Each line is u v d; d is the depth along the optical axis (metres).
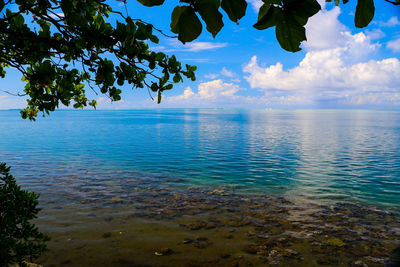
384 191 14.30
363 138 48.06
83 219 9.59
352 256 7.17
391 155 28.59
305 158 26.47
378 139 46.12
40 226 8.88
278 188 14.80
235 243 7.88
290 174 18.81
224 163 23.16
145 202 11.79
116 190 13.81
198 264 6.71
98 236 8.20
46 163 22.09
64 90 2.56
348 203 12.06
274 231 8.80
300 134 56.75
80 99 3.19
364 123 107.19
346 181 16.73
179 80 2.37
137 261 6.81
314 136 52.09
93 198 12.29
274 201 12.28
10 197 3.30
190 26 0.69
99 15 1.96
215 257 7.07
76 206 11.05
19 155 26.53
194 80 2.42
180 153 29.28
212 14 0.68
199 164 22.53
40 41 2.15
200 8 0.67
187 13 0.68
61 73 2.50
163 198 12.49
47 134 53.22
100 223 9.26
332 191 14.25
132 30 1.85
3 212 3.23
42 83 2.29
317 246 7.73
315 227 9.17
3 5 1.84
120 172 18.73
